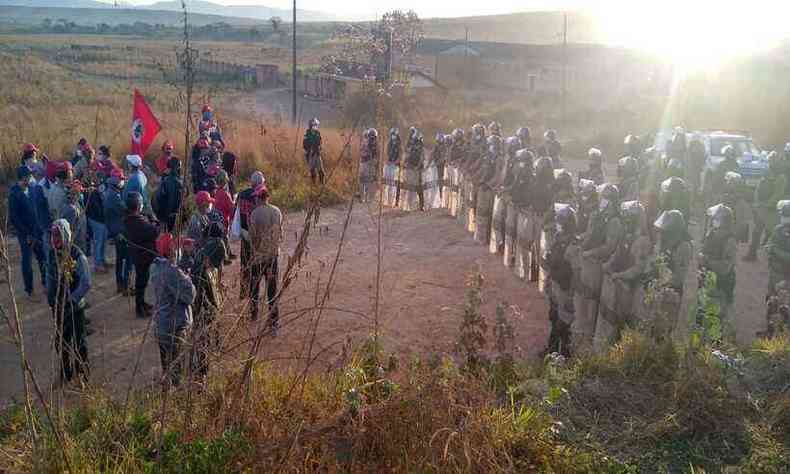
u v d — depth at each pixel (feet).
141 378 25.05
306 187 52.54
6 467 15.17
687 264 26.30
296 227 46.03
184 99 17.81
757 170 56.34
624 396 19.21
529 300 34.40
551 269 27.55
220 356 17.37
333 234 45.11
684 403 18.34
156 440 16.10
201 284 20.81
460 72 182.60
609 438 17.42
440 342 28.40
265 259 23.43
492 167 42.42
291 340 27.84
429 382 16.87
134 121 40.78
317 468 15.14
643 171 48.16
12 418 19.33
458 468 14.90
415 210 52.16
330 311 31.55
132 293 33.76
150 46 285.43
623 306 25.76
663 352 20.81
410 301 33.60
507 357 22.09
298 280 35.91
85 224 32.99
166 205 36.52
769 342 23.56
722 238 27.61
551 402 18.47
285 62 238.27
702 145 49.93
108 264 39.34
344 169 58.59
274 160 60.39
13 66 167.32
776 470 15.79
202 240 26.32
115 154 60.95
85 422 17.89
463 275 37.76
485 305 33.53
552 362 21.39
